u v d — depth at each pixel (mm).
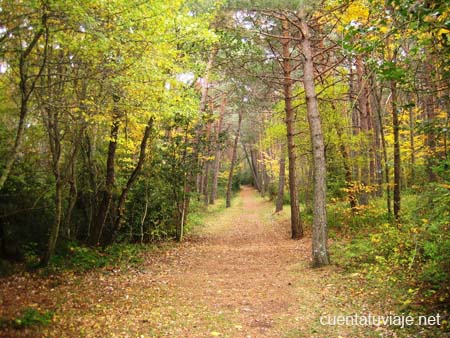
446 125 5055
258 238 17297
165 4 8164
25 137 10070
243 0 11648
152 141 14852
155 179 15453
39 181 10625
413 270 7449
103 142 13688
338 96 14984
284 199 31375
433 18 3824
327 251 9984
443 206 5242
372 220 14305
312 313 6371
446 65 4980
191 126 15891
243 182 71375
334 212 16469
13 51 7004
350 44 4605
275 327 5789
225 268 10828
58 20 6840
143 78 8547
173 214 16703
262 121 32969
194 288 8422
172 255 12945
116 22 7289
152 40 7887
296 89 17812
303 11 11258
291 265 10617
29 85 8031
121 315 6293
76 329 5484
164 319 6156
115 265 10570
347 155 15922
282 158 26594
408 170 14781
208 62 14977
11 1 6480
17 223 9930
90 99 9109
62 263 9680
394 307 6125
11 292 7023
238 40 13219
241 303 7145
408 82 4879
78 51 7691
